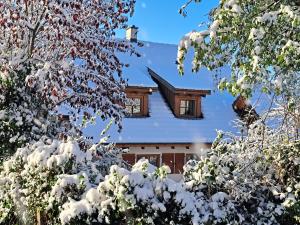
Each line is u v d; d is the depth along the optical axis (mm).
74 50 7953
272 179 5441
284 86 4992
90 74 8586
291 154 5469
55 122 8492
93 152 6629
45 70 7633
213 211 4430
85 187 4828
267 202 5094
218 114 18000
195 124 16891
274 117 6293
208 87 17516
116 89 8945
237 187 4875
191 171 5219
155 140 15023
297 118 5832
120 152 8430
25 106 7973
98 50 8531
